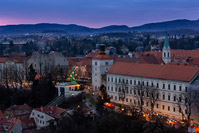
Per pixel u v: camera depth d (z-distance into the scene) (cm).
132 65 17612
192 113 13375
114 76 17912
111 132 9969
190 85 13500
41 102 18800
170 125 11606
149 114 13800
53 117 14238
